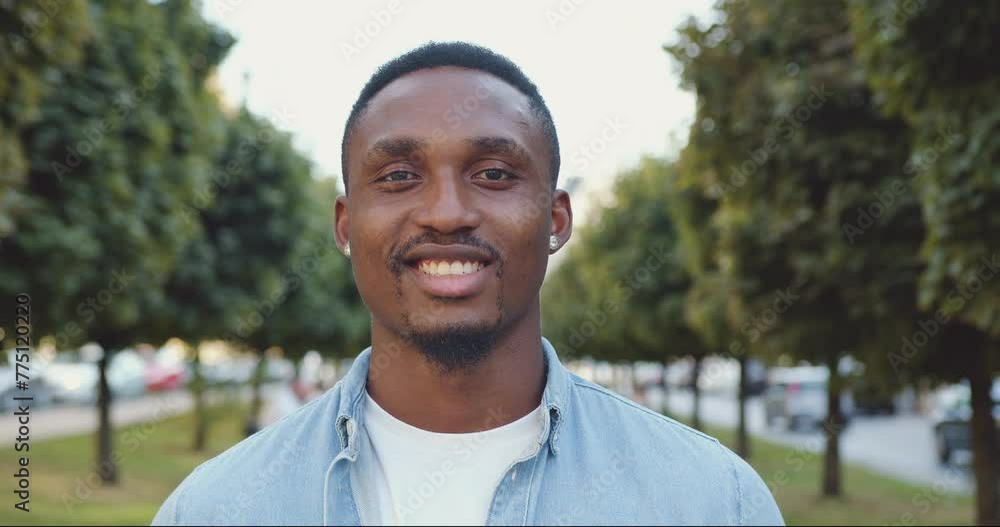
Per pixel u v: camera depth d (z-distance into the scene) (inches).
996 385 564.4
